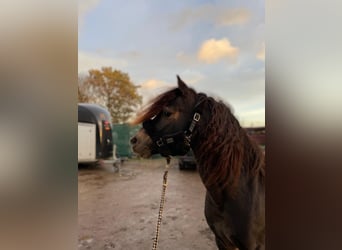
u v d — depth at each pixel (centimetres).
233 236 88
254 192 86
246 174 86
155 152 90
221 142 84
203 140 85
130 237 128
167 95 87
